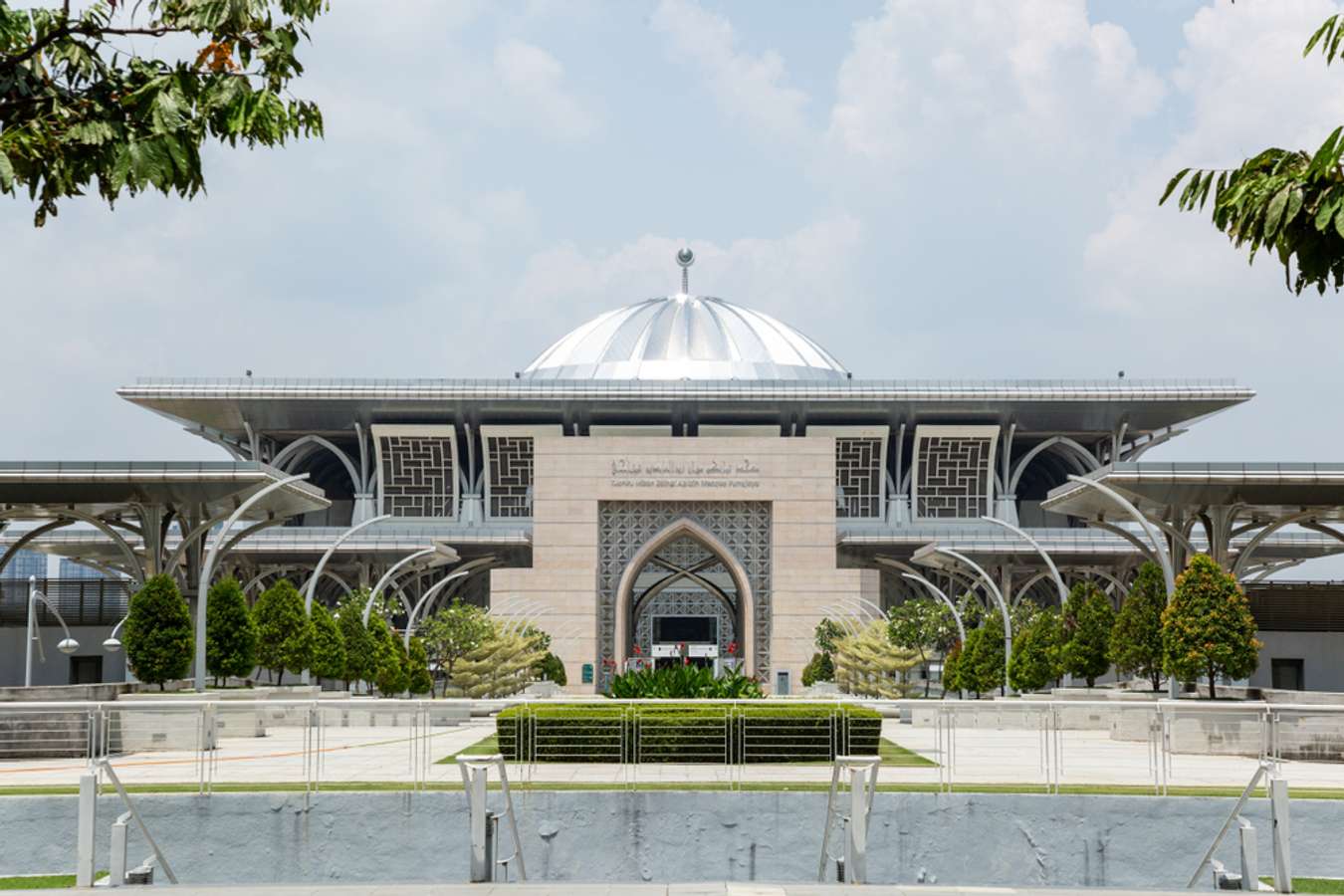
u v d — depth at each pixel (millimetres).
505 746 32594
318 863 26312
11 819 25406
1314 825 25625
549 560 105062
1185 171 11680
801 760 32344
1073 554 97250
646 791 26953
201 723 26859
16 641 73875
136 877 21688
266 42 11391
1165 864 26266
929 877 26547
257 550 98812
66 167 11156
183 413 117000
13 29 11016
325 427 119812
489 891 17938
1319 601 65375
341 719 52406
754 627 105250
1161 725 28516
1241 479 53406
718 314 139000
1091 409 116500
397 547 98500
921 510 119688
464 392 113375
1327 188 10617
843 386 114188
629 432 119750
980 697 71000
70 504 54750
